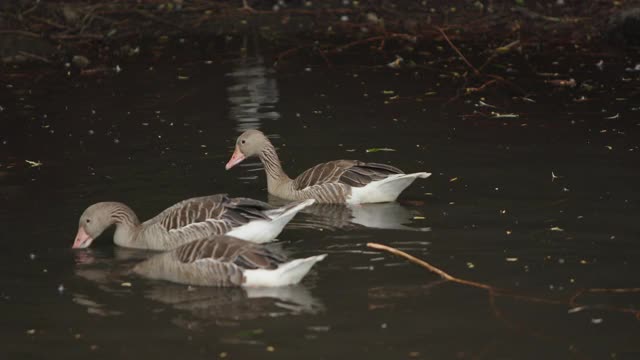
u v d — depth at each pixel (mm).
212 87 22656
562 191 14867
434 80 23078
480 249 12570
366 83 22875
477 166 16375
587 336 9984
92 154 17406
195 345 9914
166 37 28547
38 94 22141
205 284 11609
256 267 11406
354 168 15117
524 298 10977
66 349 9914
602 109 19984
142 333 10242
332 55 25984
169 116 20125
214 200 13242
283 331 10195
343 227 13719
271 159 15688
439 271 11742
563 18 28859
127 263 12523
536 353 9633
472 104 20812
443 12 30094
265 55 26141
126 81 23375
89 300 11195
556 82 22375
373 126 19141
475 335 10047
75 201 14766
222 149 17750
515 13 29594
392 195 14930
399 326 10289
